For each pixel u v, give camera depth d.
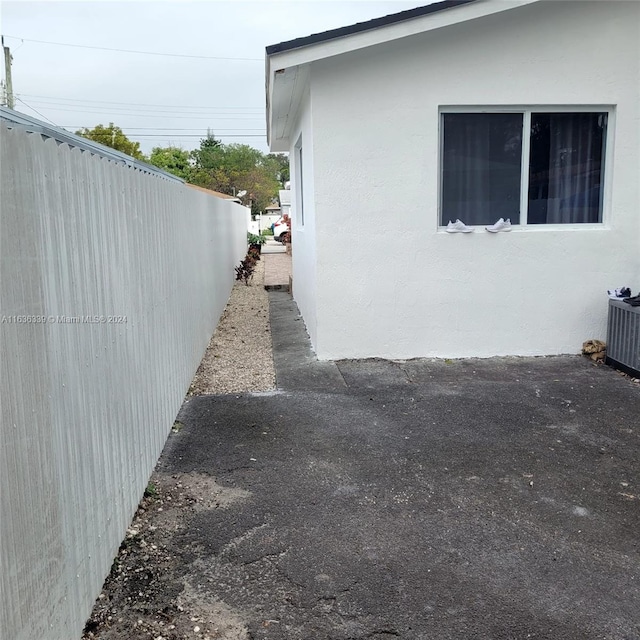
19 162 1.97
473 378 6.18
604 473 4.05
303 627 2.55
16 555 1.85
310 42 5.88
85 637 2.46
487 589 2.81
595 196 6.93
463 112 6.61
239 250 18.55
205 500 3.69
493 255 6.77
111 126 44.41
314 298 7.07
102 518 2.79
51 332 2.21
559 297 6.90
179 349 5.36
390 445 4.53
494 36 6.39
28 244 2.02
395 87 6.39
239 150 67.00
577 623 2.58
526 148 6.71
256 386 6.05
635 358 6.12
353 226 6.61
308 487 3.86
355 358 6.89
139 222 3.87
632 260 6.90
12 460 1.83
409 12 5.86
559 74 6.53
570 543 3.21
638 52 6.57
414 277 6.74
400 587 2.82
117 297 3.23
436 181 6.59
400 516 3.49
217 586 2.82
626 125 6.69
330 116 6.40
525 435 4.71
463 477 4.00
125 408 3.31
